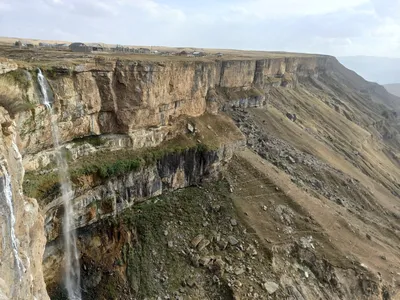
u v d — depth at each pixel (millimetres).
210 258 38312
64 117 34188
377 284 41688
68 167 34656
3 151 20109
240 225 44062
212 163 49094
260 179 52844
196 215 43750
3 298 15219
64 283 33625
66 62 34781
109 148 40031
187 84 50531
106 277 35312
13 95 28172
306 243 44125
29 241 22906
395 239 56625
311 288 39844
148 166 41625
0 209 17844
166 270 36781
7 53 43312
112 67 38125
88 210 35781
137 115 41656
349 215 56312
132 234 38625
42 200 30453
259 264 39562
